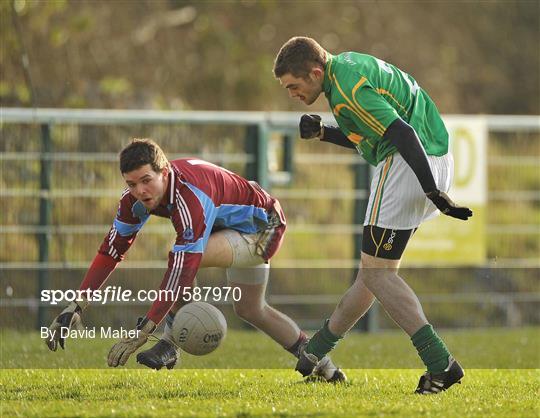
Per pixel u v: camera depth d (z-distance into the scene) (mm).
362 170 38500
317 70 21141
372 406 19891
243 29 68312
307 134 24016
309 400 20812
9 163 35812
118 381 23984
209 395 21781
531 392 22547
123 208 22484
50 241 36000
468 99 79062
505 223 40250
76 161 36406
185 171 21828
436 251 37750
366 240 21641
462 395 21688
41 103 52562
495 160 39906
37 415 19031
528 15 82812
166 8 66250
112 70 62344
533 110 81000
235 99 66562
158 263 36750
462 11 80125
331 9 72062
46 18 54531
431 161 21547
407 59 75625
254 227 23281
